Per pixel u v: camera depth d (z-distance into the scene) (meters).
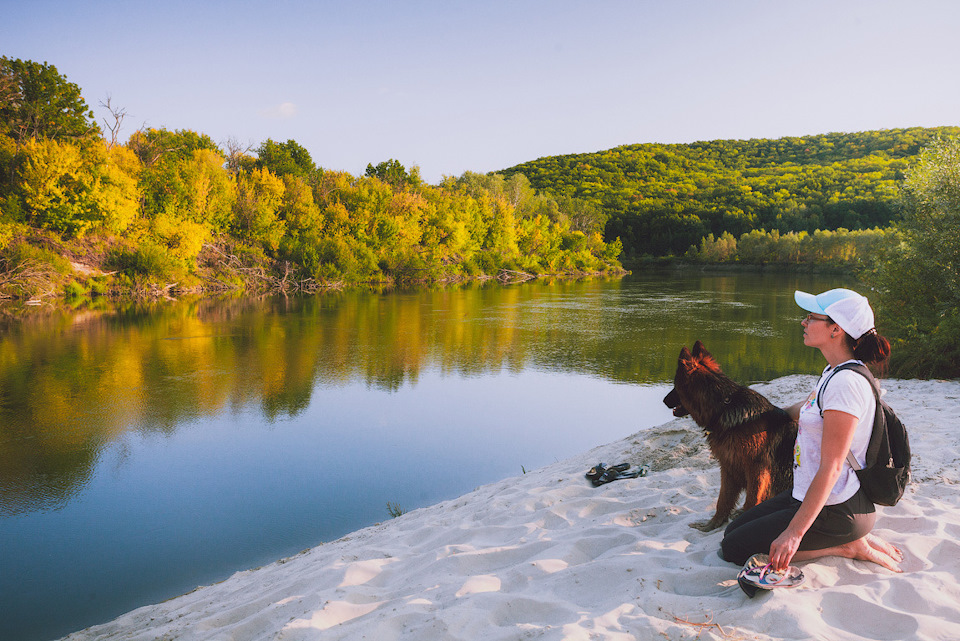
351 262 48.03
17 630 4.50
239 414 11.01
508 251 71.31
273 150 58.41
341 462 8.45
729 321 24.94
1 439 9.44
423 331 22.05
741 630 2.03
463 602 2.47
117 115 40.44
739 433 2.87
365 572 3.34
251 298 35.50
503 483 5.96
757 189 118.06
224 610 3.36
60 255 32.59
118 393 12.49
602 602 2.41
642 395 12.79
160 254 35.69
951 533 2.71
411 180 71.69
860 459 2.28
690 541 3.03
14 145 34.09
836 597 2.16
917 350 9.16
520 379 14.37
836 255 65.75
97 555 5.74
